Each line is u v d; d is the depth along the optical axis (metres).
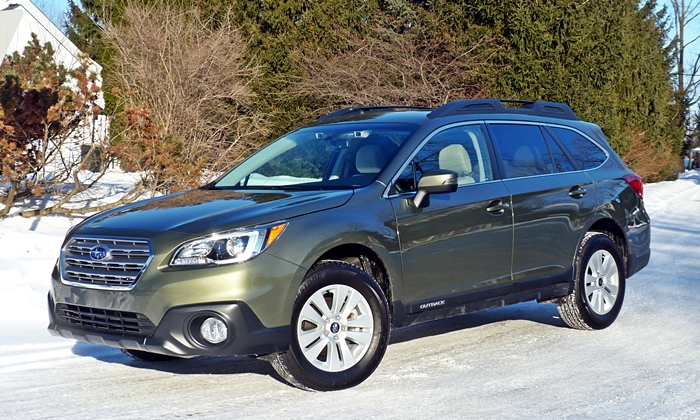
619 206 6.96
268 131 19.88
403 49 21.45
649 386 5.07
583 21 23.59
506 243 5.91
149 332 4.59
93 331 4.79
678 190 29.77
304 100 22.16
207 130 17.97
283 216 4.78
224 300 4.50
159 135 11.91
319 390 4.90
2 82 10.45
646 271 10.28
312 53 21.98
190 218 4.83
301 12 22.92
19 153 10.33
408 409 4.57
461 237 5.60
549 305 7.94
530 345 6.25
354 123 6.19
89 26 37.44
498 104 6.43
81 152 12.20
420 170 5.55
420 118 5.99
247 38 22.05
